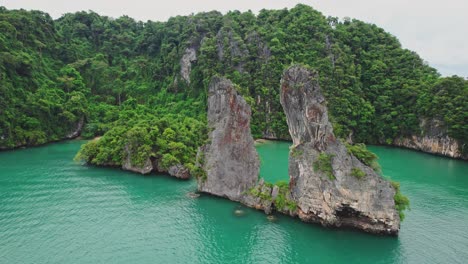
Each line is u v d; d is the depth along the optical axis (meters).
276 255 44.97
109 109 144.12
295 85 53.97
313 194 51.75
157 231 50.72
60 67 157.12
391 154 117.69
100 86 163.00
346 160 50.28
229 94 61.88
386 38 173.62
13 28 133.62
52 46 161.50
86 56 178.88
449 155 114.19
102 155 84.19
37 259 42.28
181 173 75.56
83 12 199.75
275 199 56.75
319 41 159.75
